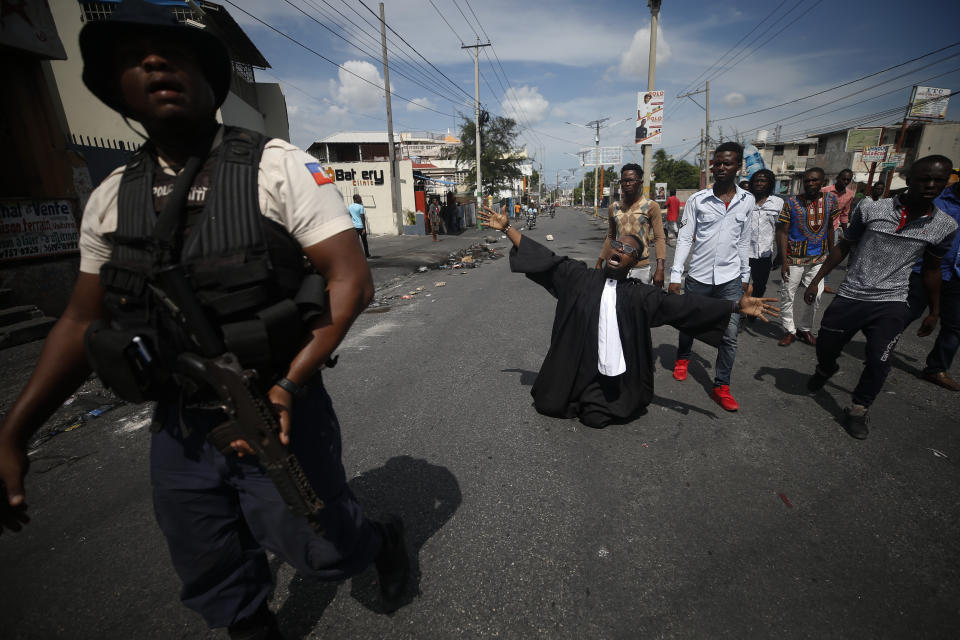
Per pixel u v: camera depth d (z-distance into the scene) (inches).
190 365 38.3
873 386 111.2
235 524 52.0
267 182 40.2
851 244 122.3
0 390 149.2
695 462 103.3
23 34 214.5
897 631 62.5
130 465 107.2
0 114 216.5
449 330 211.9
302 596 69.6
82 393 143.6
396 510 87.8
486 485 95.5
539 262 119.5
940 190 103.1
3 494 40.6
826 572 72.6
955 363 160.7
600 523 83.9
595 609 66.1
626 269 112.9
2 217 212.4
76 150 270.7
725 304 102.6
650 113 522.6
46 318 210.8
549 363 120.6
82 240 44.6
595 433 116.6
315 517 42.8
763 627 63.1
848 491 92.7
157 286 38.7
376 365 167.5
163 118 38.1
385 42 724.7
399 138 2175.2
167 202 38.5
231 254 38.0
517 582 71.0
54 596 71.2
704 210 137.5
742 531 81.6
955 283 136.3
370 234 838.5
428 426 121.2
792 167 1691.7
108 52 38.6
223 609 51.3
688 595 68.2
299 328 40.4
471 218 1217.4
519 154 1280.8
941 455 105.1
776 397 137.3
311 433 47.9
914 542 78.8
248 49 587.5
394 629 63.7
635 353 112.8
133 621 66.6
